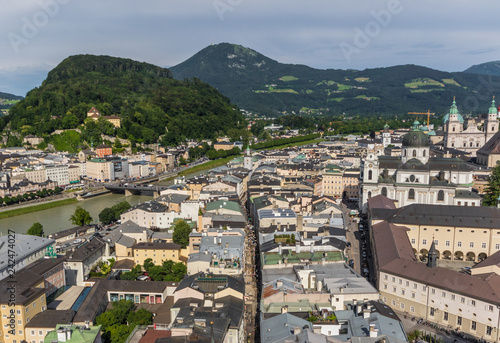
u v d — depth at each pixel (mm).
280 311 167875
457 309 186125
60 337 158000
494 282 184625
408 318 199250
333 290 181125
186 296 186500
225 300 180125
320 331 154125
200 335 146375
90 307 196000
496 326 173625
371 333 142500
